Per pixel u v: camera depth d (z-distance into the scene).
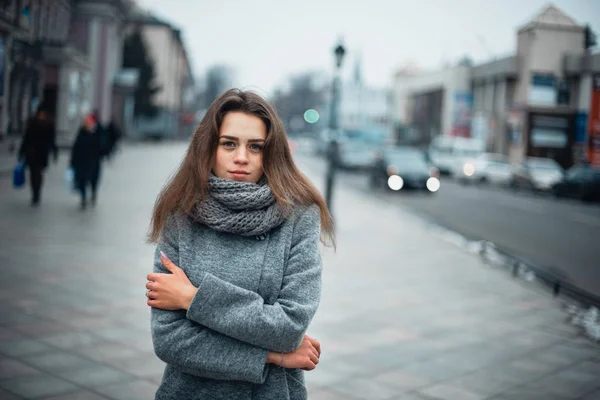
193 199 1.80
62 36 34.03
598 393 4.41
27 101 21.88
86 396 3.90
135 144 55.69
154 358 4.62
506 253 10.73
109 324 5.39
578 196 26.19
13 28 20.09
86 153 12.70
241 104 1.87
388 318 6.26
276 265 1.80
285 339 1.70
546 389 4.46
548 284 8.19
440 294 7.45
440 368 4.83
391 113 79.31
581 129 32.12
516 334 5.86
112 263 7.90
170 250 1.83
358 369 4.71
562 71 32.25
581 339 5.75
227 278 1.77
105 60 42.53
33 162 12.55
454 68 56.06
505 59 41.25
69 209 12.53
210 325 1.69
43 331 5.10
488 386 4.49
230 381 1.78
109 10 42.25
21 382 4.05
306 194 1.90
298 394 1.86
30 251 8.27
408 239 12.08
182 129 91.19
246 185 1.80
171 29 75.62
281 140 1.89
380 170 25.77
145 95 63.44
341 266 8.95
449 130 55.59
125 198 15.27
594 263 10.38
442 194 25.03
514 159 38.03
